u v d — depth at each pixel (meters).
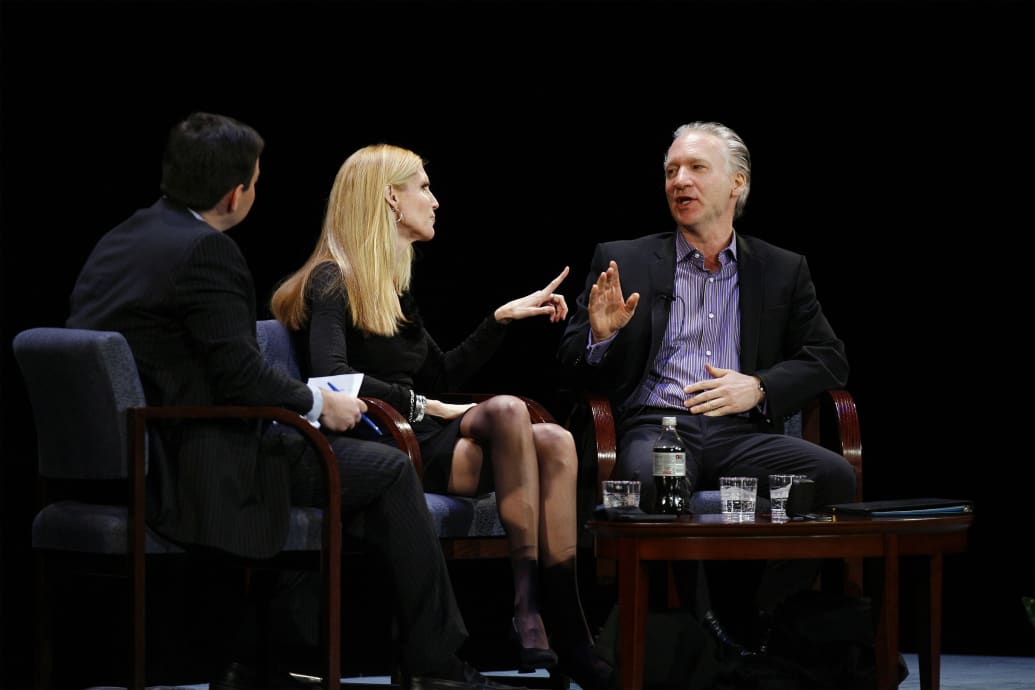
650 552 9.59
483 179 16.19
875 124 16.94
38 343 9.17
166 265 9.27
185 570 10.18
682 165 13.02
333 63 15.37
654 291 13.02
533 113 16.38
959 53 16.72
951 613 16.27
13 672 12.40
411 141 15.82
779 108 17.05
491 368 16.20
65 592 12.34
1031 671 13.73
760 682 10.49
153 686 12.26
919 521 10.05
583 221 16.50
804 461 12.03
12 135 13.27
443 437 11.20
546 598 10.57
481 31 16.17
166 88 14.25
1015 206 16.56
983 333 16.62
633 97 16.69
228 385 9.29
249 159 9.80
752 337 12.95
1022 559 16.25
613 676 10.23
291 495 9.66
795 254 13.38
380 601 13.88
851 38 16.92
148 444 9.08
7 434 12.83
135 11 14.09
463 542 10.88
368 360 11.59
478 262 16.11
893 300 16.92
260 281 14.68
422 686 9.65
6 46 13.38
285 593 12.06
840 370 12.85
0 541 12.66
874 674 10.48
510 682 12.40
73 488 10.06
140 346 9.30
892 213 16.92
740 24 16.89
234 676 11.00
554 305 12.79
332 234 11.62
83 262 13.45
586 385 12.79
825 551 9.79
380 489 9.63
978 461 16.55
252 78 14.87
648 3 16.70
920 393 16.81
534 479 10.48
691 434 12.50
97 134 13.71
